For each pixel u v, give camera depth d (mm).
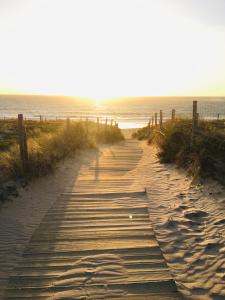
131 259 4711
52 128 26656
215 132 11281
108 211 6738
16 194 7605
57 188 8562
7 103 180000
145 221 6164
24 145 8891
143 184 8953
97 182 9242
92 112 113250
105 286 4055
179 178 9281
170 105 175375
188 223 5969
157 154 12977
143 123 70500
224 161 9000
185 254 4840
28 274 4379
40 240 5395
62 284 4125
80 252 4941
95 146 16734
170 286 4035
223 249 4910
